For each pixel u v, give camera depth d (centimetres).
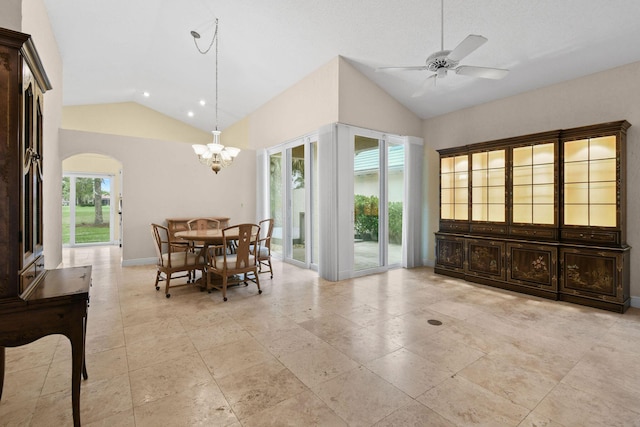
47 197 445
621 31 312
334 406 175
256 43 482
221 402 178
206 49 539
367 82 486
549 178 382
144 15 476
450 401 180
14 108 141
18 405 175
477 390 191
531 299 373
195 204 634
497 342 257
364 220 509
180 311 328
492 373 210
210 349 243
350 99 464
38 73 177
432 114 551
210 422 161
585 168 355
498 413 169
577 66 370
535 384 197
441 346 250
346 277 472
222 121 870
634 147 346
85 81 678
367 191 510
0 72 138
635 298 346
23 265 148
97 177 842
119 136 557
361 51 429
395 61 431
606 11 294
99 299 367
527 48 359
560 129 386
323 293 396
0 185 139
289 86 568
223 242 367
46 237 442
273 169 665
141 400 179
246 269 384
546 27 326
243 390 190
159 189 594
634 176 347
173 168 609
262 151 680
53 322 148
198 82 670
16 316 141
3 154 139
